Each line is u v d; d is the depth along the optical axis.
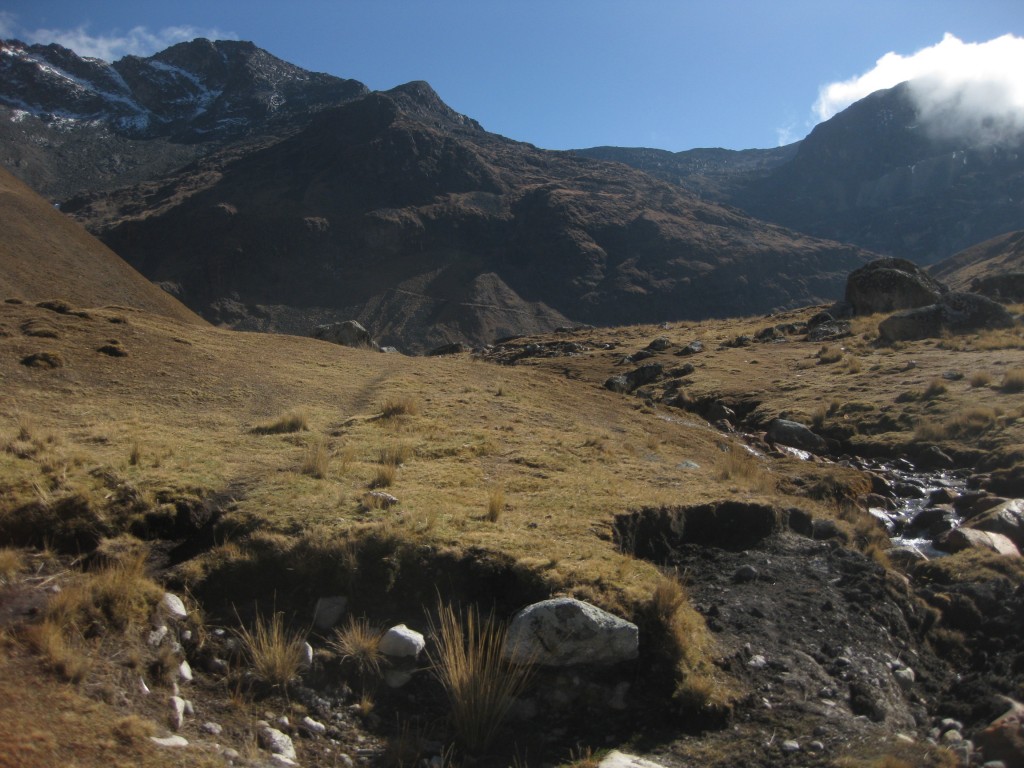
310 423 14.55
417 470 11.47
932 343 26.97
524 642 6.71
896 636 8.20
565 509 9.82
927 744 6.30
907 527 12.63
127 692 5.97
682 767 5.88
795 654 7.43
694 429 18.89
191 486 9.52
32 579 7.45
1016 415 16.97
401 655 6.89
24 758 4.70
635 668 6.80
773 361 28.23
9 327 18.81
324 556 7.85
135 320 22.55
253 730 6.02
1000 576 9.56
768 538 10.46
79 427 12.65
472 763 5.97
